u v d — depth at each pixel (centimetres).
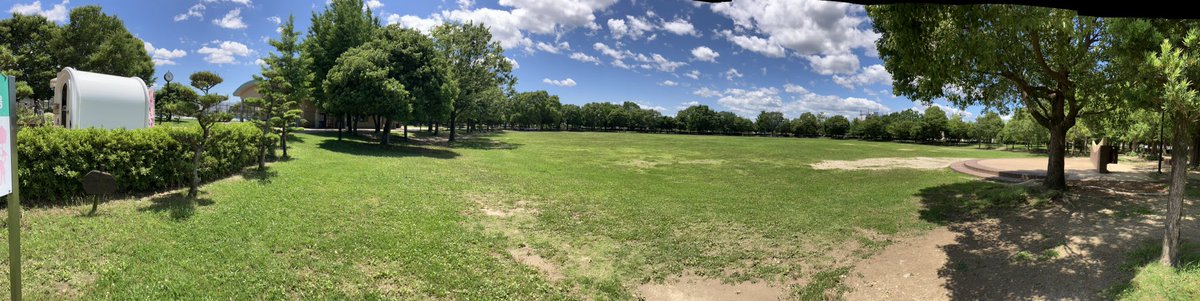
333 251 657
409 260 650
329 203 916
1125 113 1086
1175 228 540
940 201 1173
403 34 2561
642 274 664
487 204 1052
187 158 954
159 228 673
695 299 600
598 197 1205
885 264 713
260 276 556
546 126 9294
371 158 1748
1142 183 1348
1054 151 1202
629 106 11812
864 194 1318
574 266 685
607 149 3369
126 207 760
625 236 832
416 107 2417
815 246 804
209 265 570
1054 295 535
